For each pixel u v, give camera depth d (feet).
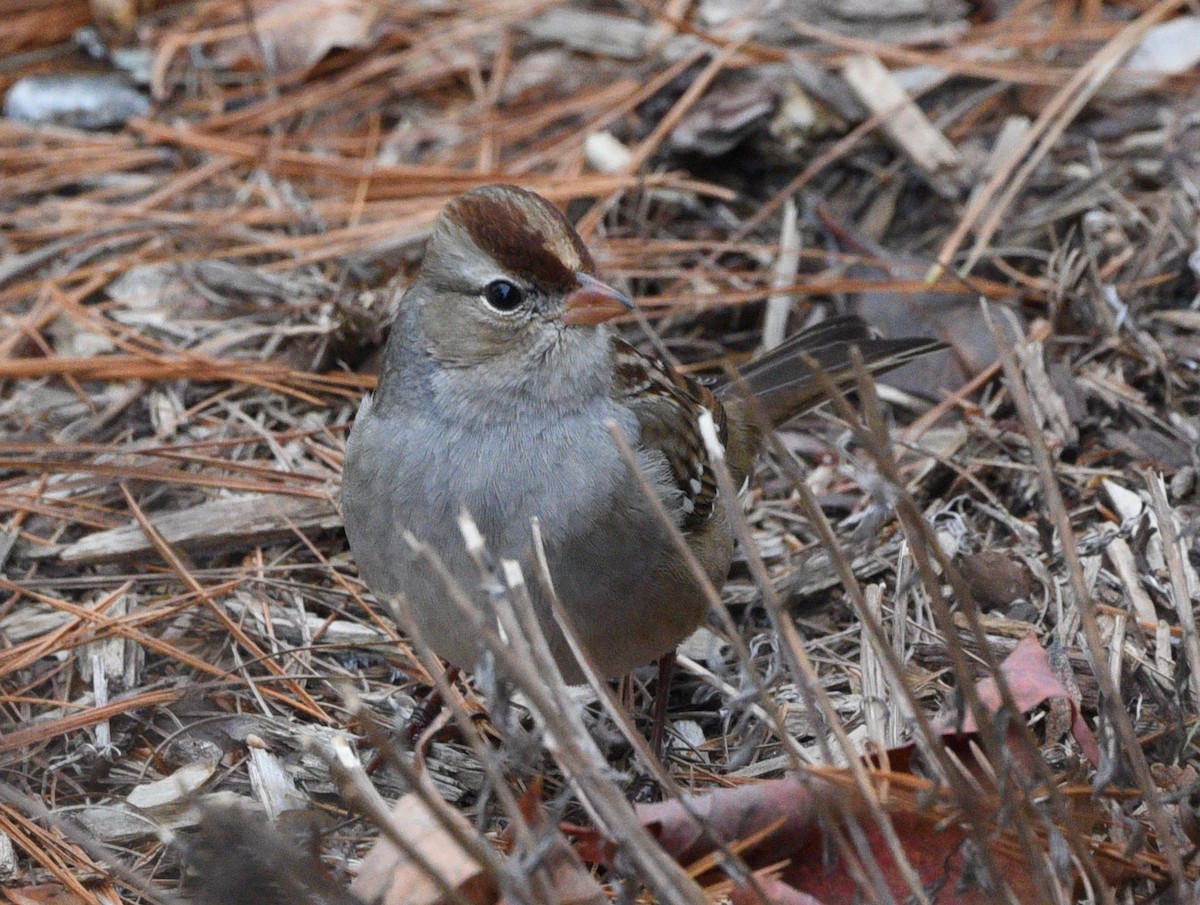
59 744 25.48
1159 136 38.04
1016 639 26.25
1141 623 25.64
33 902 22.04
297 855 18.25
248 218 37.81
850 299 35.47
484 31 43.21
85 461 32.01
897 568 27.25
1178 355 32.42
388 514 22.70
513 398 22.31
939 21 41.81
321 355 33.94
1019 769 19.29
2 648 27.50
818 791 19.19
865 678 23.94
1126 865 20.22
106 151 40.34
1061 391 32.04
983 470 30.81
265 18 43.21
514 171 39.19
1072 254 34.35
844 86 39.22
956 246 35.70
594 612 22.89
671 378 26.63
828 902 20.26
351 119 41.37
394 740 24.62
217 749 25.25
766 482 31.81
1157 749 23.25
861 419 33.04
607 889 21.01
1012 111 39.73
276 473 31.30
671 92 40.42
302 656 27.35
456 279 22.41
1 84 42.47
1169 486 29.22
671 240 37.76
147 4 44.24
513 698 25.93
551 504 22.31
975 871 18.34
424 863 16.53
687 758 25.27
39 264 36.94
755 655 25.72
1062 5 42.93
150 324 35.45
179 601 28.30
